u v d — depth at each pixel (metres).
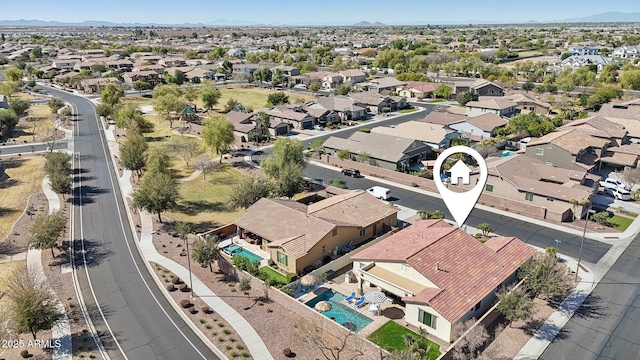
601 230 52.78
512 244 43.59
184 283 43.38
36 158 82.69
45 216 49.88
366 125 106.31
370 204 53.66
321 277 43.72
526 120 89.25
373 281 39.44
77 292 42.34
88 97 147.75
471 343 31.97
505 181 60.53
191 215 59.38
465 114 108.88
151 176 62.12
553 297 40.03
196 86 161.25
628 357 32.50
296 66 194.50
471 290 36.31
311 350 34.00
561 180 60.72
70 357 33.66
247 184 58.88
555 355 32.72
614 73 147.75
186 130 103.81
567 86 130.62
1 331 34.09
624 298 39.69
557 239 50.94
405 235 45.12
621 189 61.41
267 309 39.16
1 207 60.97
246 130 95.31
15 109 110.88
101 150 89.31
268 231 47.94
